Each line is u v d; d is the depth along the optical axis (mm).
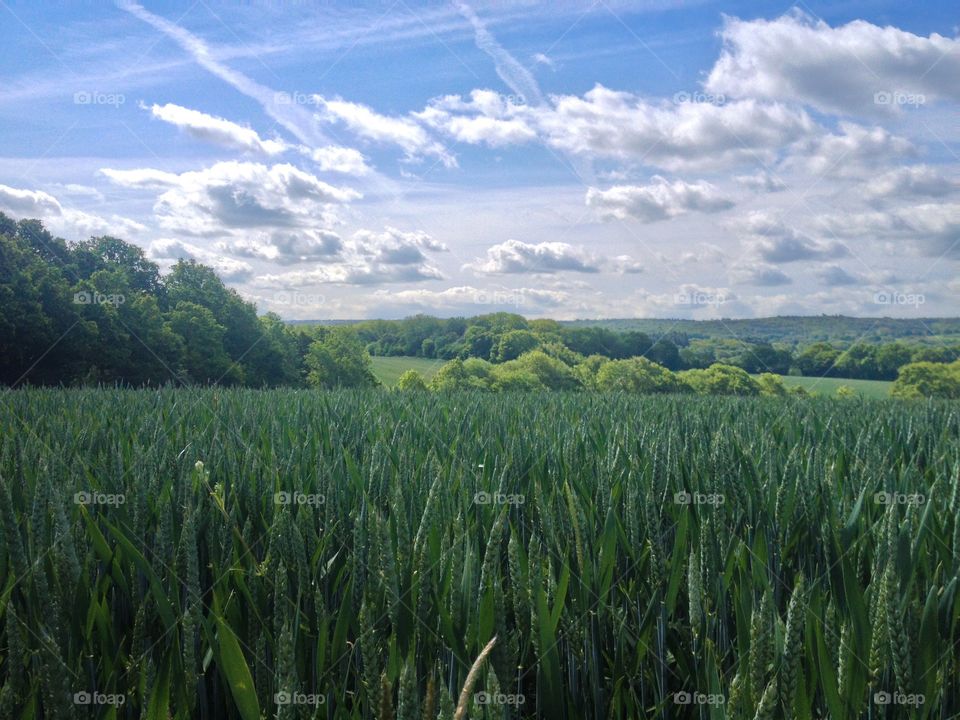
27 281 45375
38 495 2391
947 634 2180
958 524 2389
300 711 2053
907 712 1738
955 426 7207
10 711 1760
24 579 2191
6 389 14617
